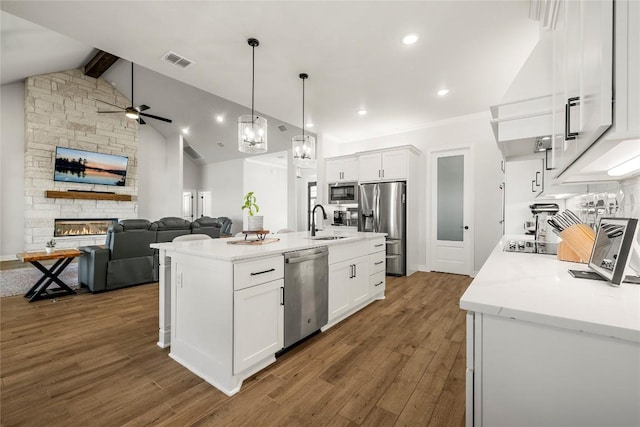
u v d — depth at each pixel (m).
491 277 1.17
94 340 2.42
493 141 4.49
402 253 4.73
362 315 3.00
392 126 5.25
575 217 1.61
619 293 0.92
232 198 9.73
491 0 2.09
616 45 0.55
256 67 3.05
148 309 3.16
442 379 1.86
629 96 0.53
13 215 6.31
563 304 0.82
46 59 5.56
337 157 5.65
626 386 0.67
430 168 5.07
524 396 0.79
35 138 6.34
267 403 1.62
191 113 7.75
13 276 4.54
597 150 0.74
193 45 2.64
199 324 1.94
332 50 2.74
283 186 10.76
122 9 2.15
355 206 5.45
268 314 1.97
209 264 1.86
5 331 2.59
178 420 1.49
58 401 1.64
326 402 1.63
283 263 2.09
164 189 9.49
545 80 1.42
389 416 1.52
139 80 6.86
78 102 6.95
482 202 4.57
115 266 3.87
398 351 2.23
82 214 6.96
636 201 1.35
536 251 1.90
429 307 3.25
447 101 4.03
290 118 4.78
